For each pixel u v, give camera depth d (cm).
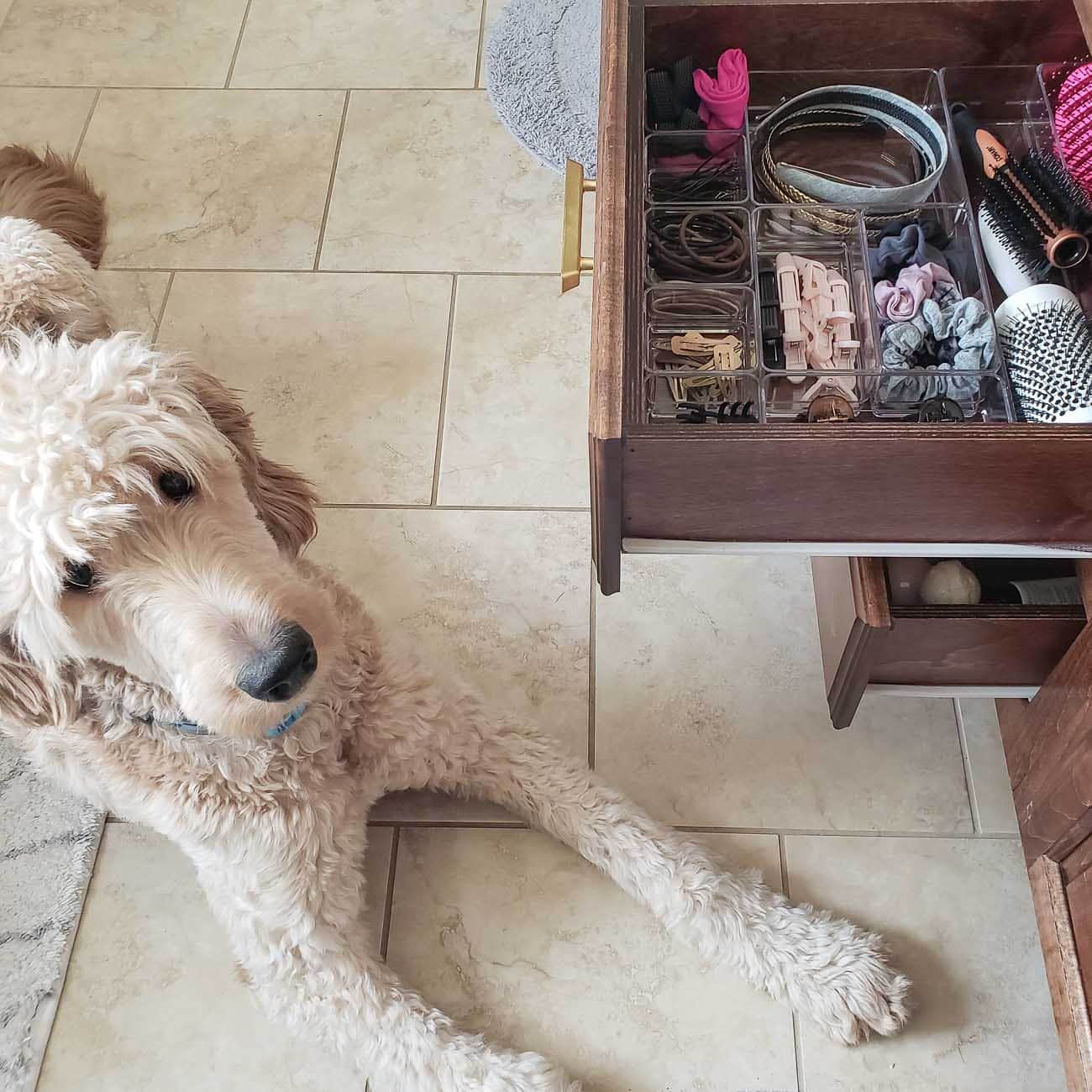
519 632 155
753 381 106
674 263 111
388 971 125
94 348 100
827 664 140
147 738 114
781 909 128
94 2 229
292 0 225
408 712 126
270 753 115
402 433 173
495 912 135
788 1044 125
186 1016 131
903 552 102
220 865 117
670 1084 124
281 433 174
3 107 215
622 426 85
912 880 134
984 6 108
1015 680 122
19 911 138
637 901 133
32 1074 129
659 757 144
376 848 140
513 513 165
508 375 177
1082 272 103
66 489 87
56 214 178
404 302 186
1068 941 118
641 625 154
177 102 213
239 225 196
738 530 99
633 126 104
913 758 142
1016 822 137
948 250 111
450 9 220
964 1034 124
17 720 104
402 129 205
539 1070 118
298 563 132
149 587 96
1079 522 96
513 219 193
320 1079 127
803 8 110
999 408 102
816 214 112
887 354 104
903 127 114
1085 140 102
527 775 132
